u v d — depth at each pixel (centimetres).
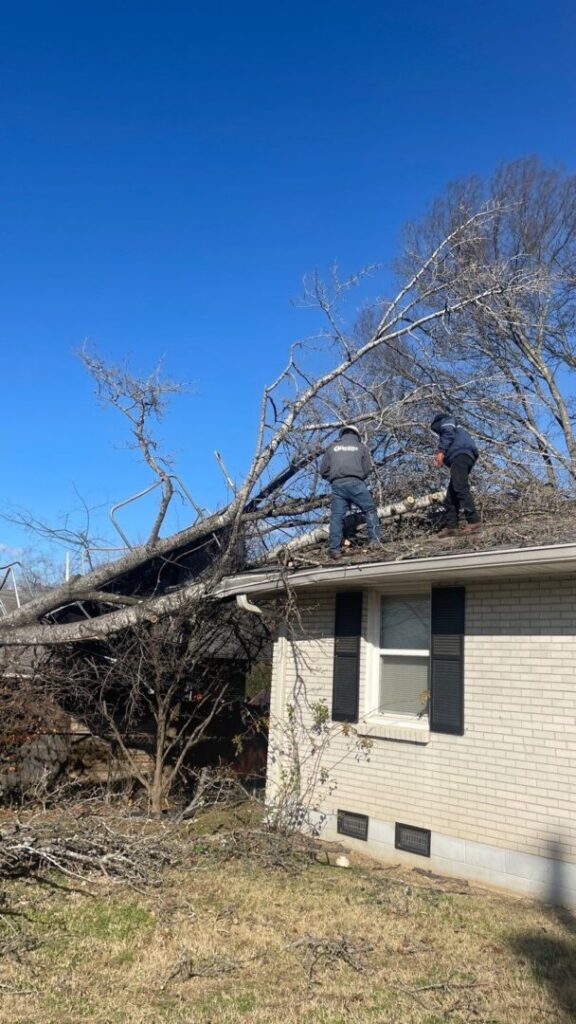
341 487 995
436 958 558
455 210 1827
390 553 916
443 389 1238
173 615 1045
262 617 1126
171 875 725
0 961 527
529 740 752
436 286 1168
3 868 700
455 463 995
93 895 662
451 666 830
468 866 780
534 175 2006
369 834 884
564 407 1906
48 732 1034
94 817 870
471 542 877
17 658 1013
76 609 1273
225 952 555
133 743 1175
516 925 635
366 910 657
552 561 678
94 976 510
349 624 956
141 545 1110
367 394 1211
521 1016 467
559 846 712
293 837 875
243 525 1135
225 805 1057
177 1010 464
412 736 852
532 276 1486
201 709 1223
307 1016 461
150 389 1079
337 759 941
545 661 752
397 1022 456
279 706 1030
